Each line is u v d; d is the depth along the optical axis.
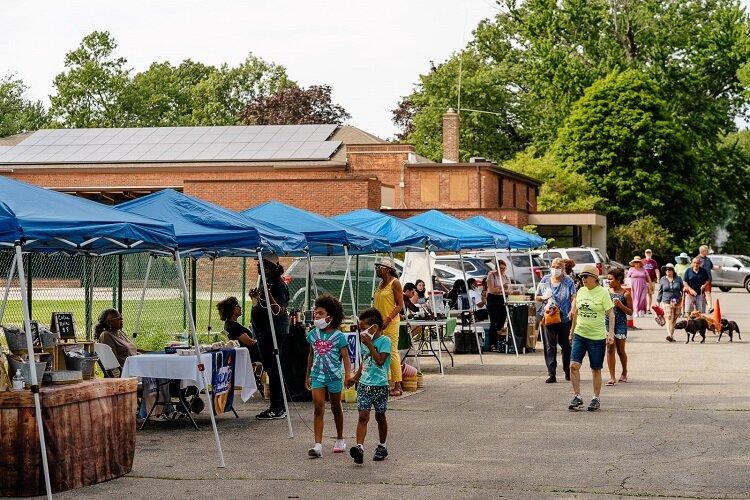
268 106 81.69
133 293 30.14
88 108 88.38
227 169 54.12
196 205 12.64
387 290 15.31
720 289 54.69
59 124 88.44
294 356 15.07
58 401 8.95
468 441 11.47
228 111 91.56
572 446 11.12
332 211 44.22
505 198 55.50
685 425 12.51
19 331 10.27
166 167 54.19
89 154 57.00
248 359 13.61
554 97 69.50
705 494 8.78
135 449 10.67
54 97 88.56
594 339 13.80
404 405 14.48
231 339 13.90
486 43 82.44
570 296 17.09
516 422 12.84
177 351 12.48
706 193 68.50
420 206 52.84
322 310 10.62
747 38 65.69
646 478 9.42
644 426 12.45
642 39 68.31
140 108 89.62
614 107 64.50
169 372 12.18
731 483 9.20
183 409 12.67
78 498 8.73
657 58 67.62
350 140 58.84
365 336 10.20
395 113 84.31
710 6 68.38
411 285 20.30
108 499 8.69
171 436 11.96
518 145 78.31
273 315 13.61
